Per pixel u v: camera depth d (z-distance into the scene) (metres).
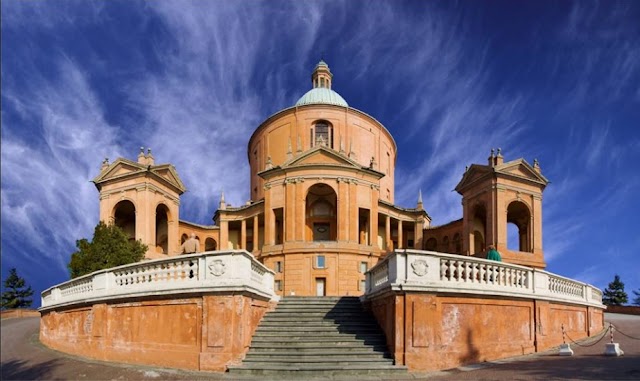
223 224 43.25
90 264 27.78
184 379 13.36
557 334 18.77
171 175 39.97
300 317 18.59
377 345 15.98
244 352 15.07
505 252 34.97
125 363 16.34
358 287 34.25
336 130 43.41
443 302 15.32
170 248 39.50
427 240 47.44
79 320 19.41
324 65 50.22
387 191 47.44
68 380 14.30
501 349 16.27
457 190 39.59
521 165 37.16
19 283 42.31
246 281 15.27
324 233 39.62
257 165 46.97
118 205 38.84
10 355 20.16
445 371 14.28
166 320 15.76
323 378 13.52
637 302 53.84
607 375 11.90
